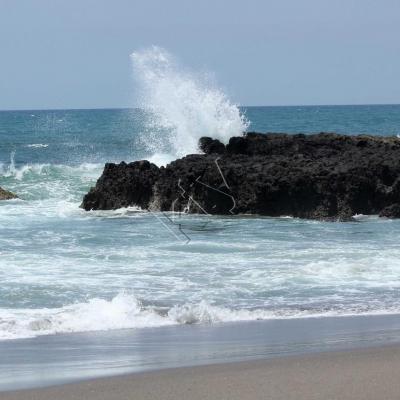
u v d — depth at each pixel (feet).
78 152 273.54
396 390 40.22
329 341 54.19
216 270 82.07
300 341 54.44
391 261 86.17
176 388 41.55
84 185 163.63
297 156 143.54
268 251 92.73
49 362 49.11
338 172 128.88
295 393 40.04
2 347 53.57
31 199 149.48
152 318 62.85
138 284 75.46
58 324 60.29
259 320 62.85
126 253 91.40
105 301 66.28
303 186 127.24
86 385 42.70
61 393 41.14
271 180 128.47
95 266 83.82
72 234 105.91
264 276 79.30
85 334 57.93
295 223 118.32
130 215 126.52
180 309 64.28
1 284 74.08
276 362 47.34
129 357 50.24
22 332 57.98
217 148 156.25
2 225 114.21
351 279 78.18
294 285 75.61
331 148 154.81
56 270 81.35
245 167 133.28
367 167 130.93
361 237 103.96
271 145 153.89
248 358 49.01
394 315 64.13
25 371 46.70
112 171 136.77
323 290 73.61
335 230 110.42
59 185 163.43
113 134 393.09
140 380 43.50
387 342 53.42
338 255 89.61
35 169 182.39
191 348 52.80
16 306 66.23
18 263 84.74
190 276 79.25
